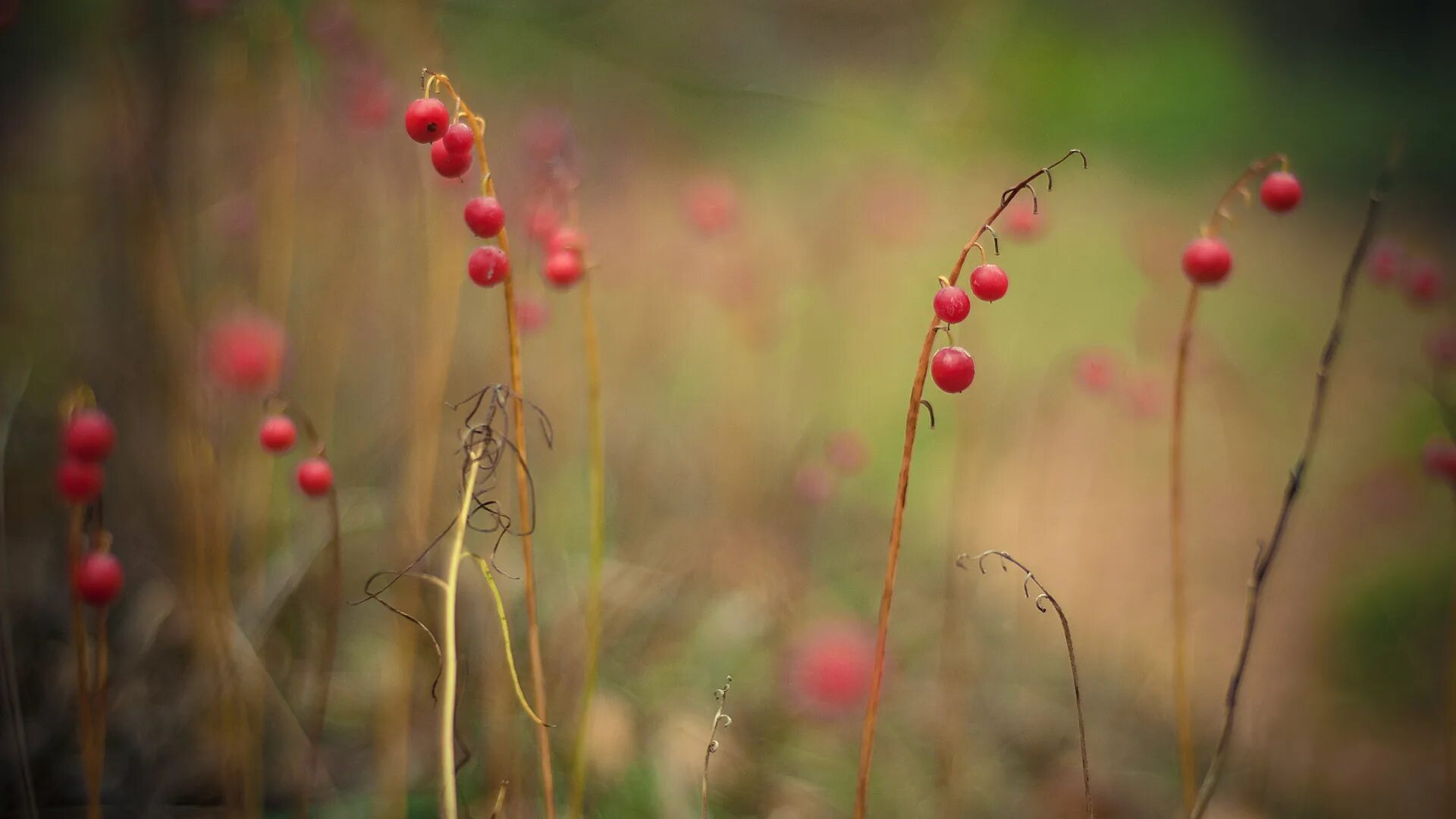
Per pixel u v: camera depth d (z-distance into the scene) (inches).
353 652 29.0
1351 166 90.8
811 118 69.1
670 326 44.7
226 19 30.3
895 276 52.9
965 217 60.6
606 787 27.7
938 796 28.6
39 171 33.8
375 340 34.5
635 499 35.3
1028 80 92.2
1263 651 34.4
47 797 26.7
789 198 57.6
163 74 30.1
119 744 27.2
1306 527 40.6
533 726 27.8
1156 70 99.2
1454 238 75.4
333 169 34.2
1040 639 34.2
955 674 28.7
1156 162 91.3
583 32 52.4
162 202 29.6
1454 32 103.0
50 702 27.3
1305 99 101.4
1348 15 111.8
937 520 40.2
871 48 85.6
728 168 62.2
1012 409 43.6
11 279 32.2
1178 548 25.8
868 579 35.7
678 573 32.7
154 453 29.4
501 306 33.7
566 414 34.6
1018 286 57.1
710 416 40.9
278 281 30.3
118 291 30.1
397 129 31.8
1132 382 32.2
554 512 31.1
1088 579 37.8
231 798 25.9
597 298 45.1
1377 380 49.7
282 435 24.5
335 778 27.5
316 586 29.3
